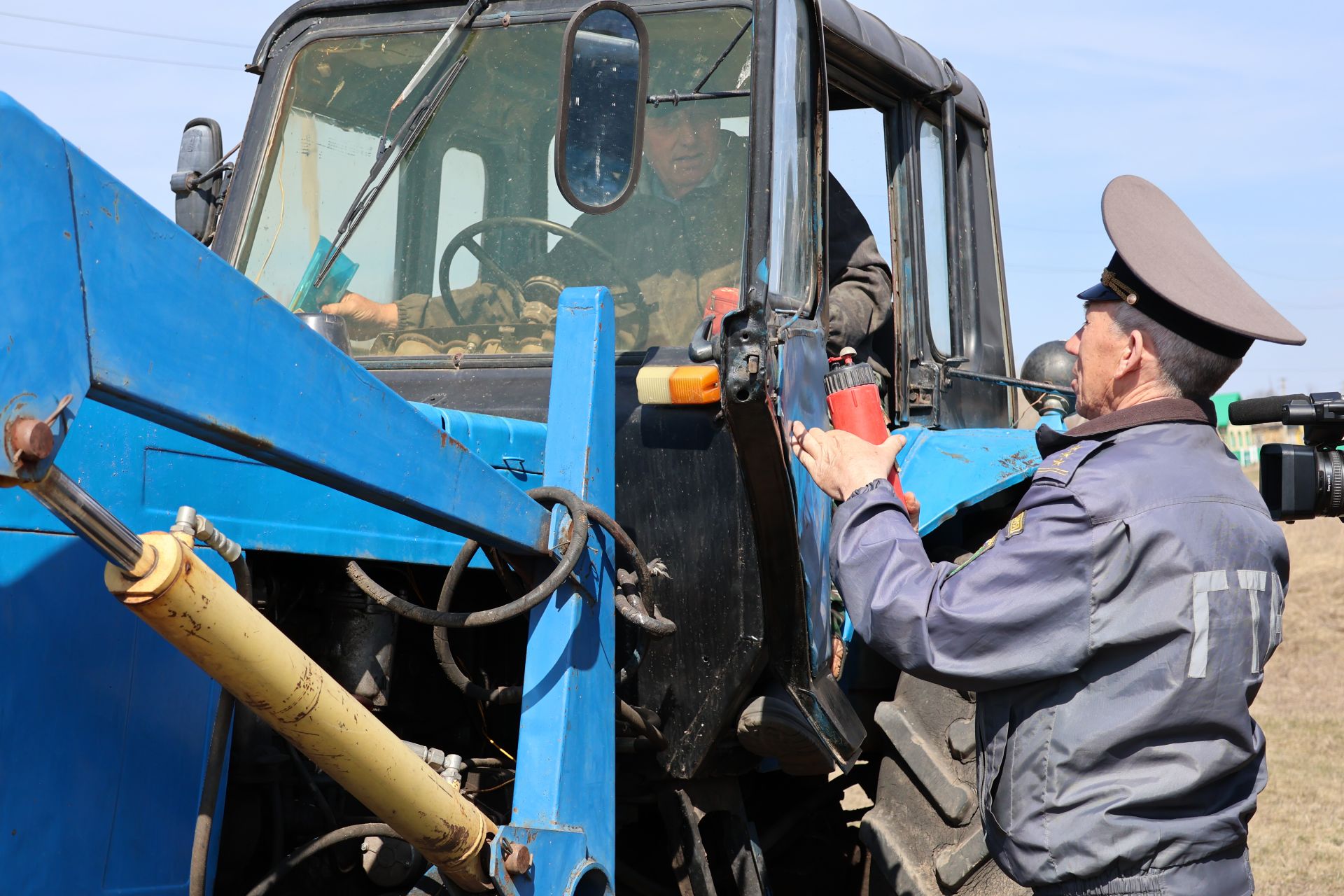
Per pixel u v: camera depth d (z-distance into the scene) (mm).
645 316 2779
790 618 2471
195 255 1415
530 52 2938
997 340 4480
